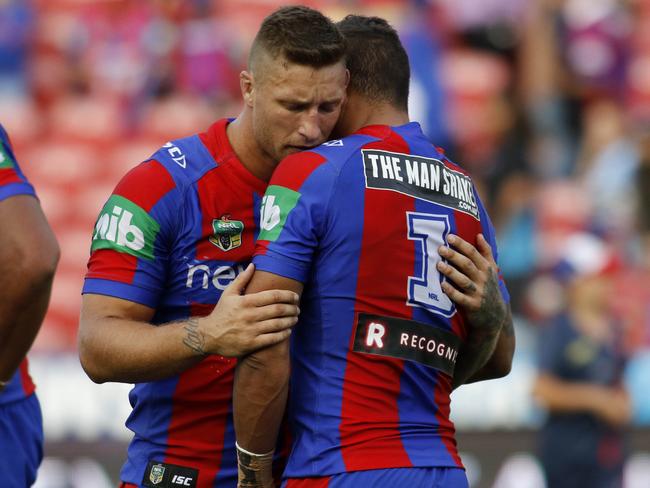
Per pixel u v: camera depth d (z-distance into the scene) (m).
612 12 40.34
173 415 12.50
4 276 12.20
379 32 12.05
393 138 11.66
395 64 12.00
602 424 25.77
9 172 12.48
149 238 11.84
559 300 27.20
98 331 11.47
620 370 26.14
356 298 11.12
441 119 35.22
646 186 35.66
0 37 40.66
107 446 26.12
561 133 38.56
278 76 11.08
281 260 11.05
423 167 11.63
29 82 40.31
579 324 25.95
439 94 35.34
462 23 40.09
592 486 25.88
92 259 11.89
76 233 35.06
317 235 11.13
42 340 30.72
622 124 38.59
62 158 37.28
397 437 11.05
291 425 11.57
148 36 39.22
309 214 11.09
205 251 12.08
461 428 27.22
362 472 10.82
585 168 36.91
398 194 11.34
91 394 26.31
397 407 11.15
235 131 12.19
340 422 10.99
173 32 39.03
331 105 11.30
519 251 33.03
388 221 11.23
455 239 11.56
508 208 34.22
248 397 11.20
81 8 41.03
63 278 32.94
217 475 12.48
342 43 11.20
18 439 13.75
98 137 38.00
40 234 12.31
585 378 25.70
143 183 11.92
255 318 10.90
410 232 11.33
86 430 26.16
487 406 27.30
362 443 10.92
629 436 28.27
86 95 39.94
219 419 12.45
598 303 26.30
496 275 11.99
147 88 38.69
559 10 40.00
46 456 26.03
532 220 33.69
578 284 26.48
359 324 11.12
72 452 26.08
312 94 11.09
